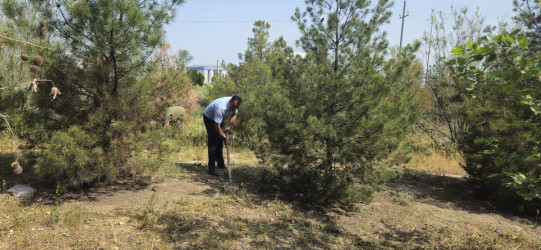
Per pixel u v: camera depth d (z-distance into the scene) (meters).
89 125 4.40
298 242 3.72
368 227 4.31
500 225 4.59
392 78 4.69
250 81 8.64
